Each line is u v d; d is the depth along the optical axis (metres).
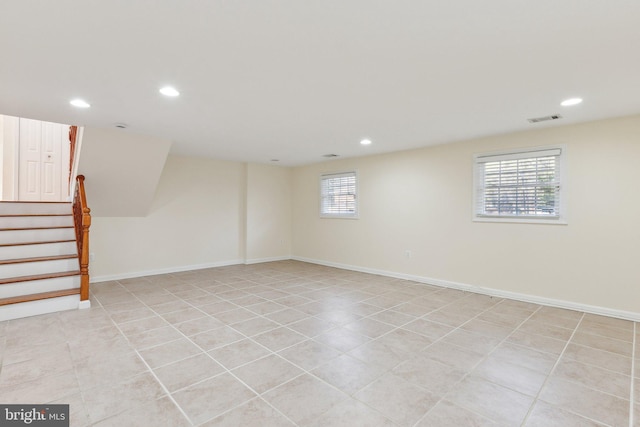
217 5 1.60
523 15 1.68
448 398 1.98
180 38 1.92
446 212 4.78
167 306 3.78
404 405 1.91
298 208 7.22
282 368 2.34
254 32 1.85
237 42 1.96
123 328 3.07
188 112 3.31
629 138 3.38
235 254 6.65
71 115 3.41
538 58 2.16
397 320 3.34
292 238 7.37
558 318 3.42
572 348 2.69
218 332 3.00
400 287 4.75
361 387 2.10
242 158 6.15
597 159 3.55
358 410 1.86
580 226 3.66
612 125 3.47
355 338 2.88
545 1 1.57
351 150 5.31
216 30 1.83
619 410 1.88
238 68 2.32
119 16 1.69
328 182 6.58
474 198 4.47
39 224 4.36
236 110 3.25
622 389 2.10
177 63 2.24
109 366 2.34
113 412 1.82
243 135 4.28
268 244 7.03
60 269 3.96
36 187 5.47
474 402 1.94
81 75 2.42
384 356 2.53
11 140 5.29
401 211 5.33
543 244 3.92
